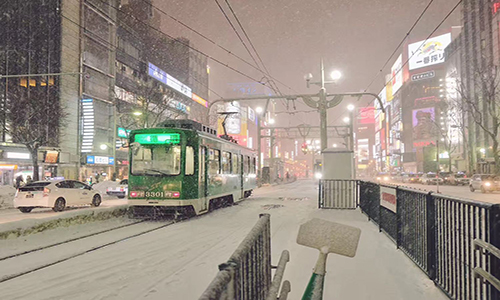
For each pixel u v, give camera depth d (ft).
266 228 10.16
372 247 22.81
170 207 39.65
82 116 122.42
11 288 16.55
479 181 94.07
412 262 18.89
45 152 105.29
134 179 40.29
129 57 155.53
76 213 33.04
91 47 130.31
